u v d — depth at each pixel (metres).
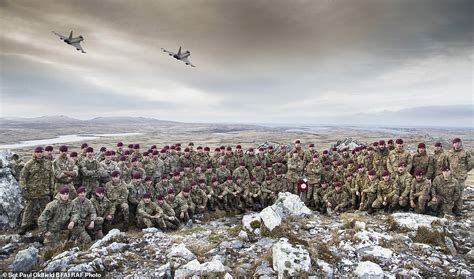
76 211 11.07
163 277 8.17
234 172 18.77
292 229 11.45
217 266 8.52
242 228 11.64
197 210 16.33
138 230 13.30
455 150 13.69
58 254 9.66
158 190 15.77
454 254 9.62
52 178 12.14
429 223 11.13
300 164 18.41
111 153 16.77
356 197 15.73
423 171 14.34
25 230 11.74
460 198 13.10
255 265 8.91
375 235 10.39
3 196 12.67
